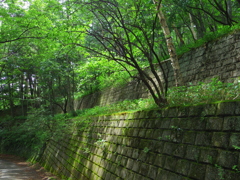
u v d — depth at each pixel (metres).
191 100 4.45
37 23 9.65
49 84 18.27
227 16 7.45
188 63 7.73
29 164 13.76
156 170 3.75
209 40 7.07
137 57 9.13
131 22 5.53
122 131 5.61
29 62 18.64
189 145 3.29
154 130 4.31
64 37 6.61
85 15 6.11
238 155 2.48
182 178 3.14
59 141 11.34
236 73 5.65
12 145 19.94
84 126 8.96
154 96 5.14
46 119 13.48
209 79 6.51
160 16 6.52
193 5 9.23
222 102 3.02
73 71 15.38
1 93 25.61
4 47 15.61
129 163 4.66
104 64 8.37
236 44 5.90
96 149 6.67
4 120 24.14
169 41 6.50
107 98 14.62
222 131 2.85
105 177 5.36
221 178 2.54
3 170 11.33
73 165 7.88
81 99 21.17
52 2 7.38
